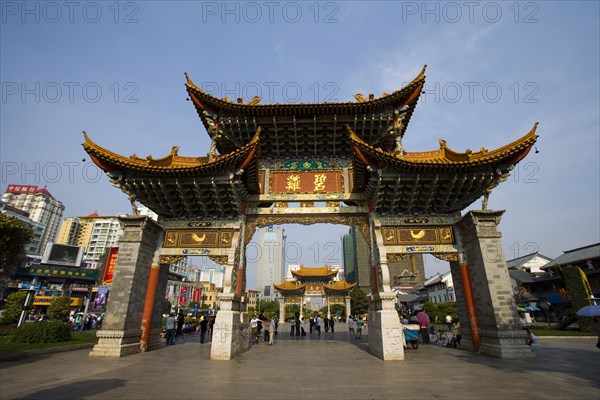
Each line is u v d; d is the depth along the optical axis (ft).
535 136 56.49
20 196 449.89
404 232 64.08
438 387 33.71
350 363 48.91
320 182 71.41
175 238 65.98
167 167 60.29
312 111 66.80
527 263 204.74
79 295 254.06
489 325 55.31
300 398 29.53
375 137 71.10
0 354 45.62
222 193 64.13
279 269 465.06
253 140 58.44
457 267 65.31
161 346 67.10
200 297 335.26
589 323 97.91
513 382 35.68
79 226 466.70
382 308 55.72
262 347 71.87
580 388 32.96
